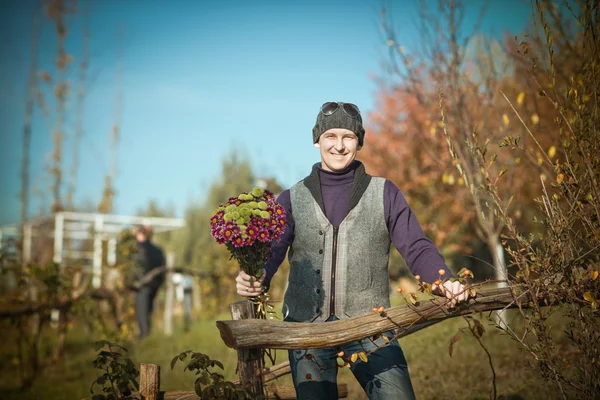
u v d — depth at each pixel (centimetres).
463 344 581
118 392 290
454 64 630
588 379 262
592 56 270
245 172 2206
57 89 1722
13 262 784
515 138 280
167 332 1123
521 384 432
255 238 249
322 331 239
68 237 1666
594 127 263
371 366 257
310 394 261
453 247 1152
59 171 1655
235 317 254
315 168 288
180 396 287
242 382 251
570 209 268
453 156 281
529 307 263
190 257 2092
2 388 716
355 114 280
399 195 277
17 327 727
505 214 269
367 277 269
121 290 963
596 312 254
